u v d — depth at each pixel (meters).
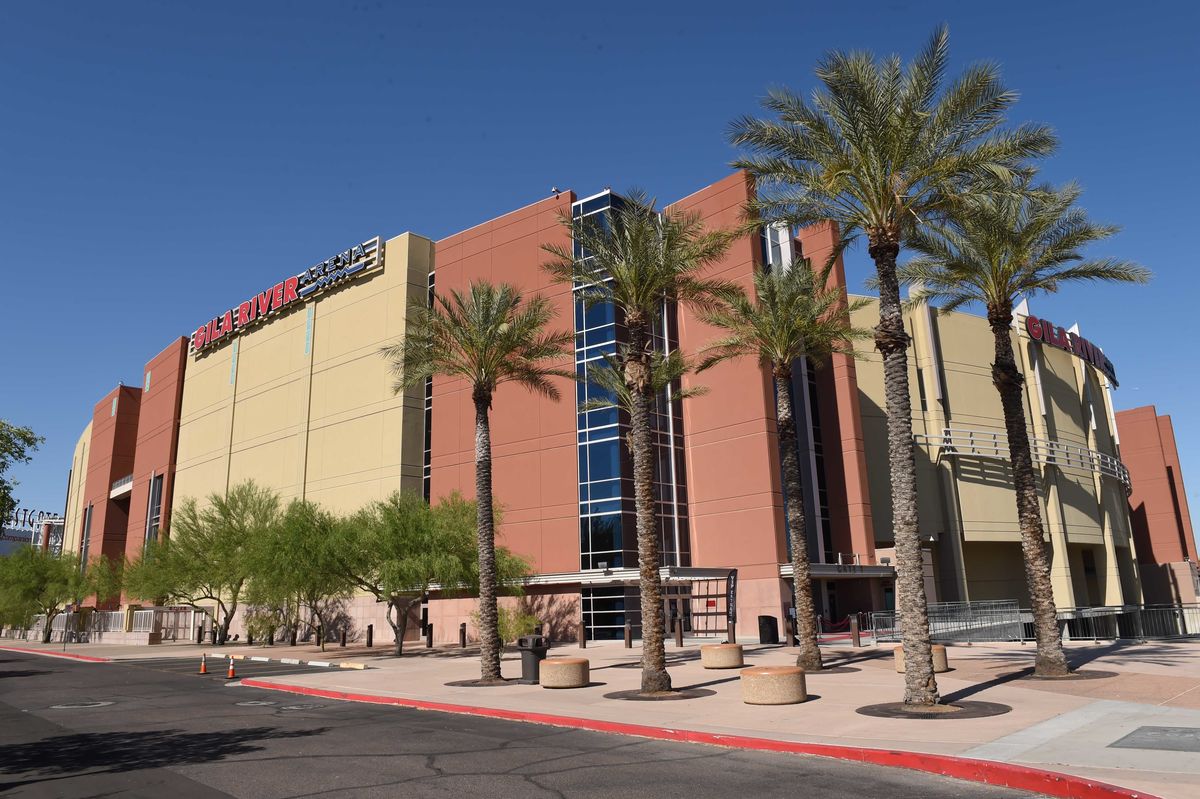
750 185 21.31
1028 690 15.78
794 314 24.36
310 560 36.81
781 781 9.34
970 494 50.19
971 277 21.78
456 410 48.44
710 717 14.16
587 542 40.94
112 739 14.00
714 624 40.62
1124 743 10.17
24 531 128.62
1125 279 21.30
